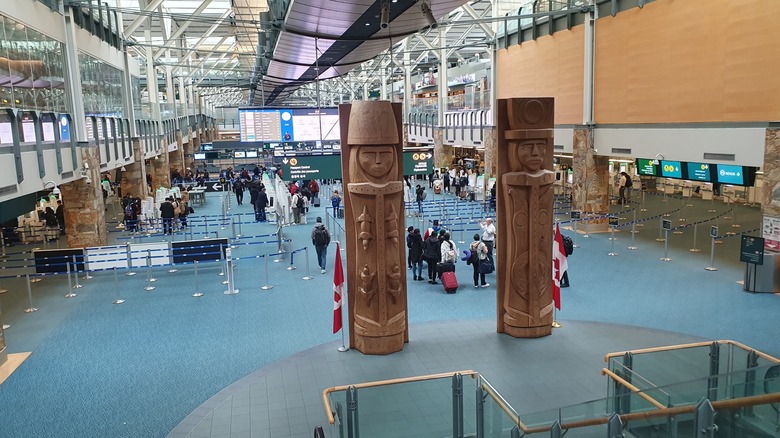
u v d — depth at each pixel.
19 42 13.40
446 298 13.61
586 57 20.44
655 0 17.05
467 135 30.75
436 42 39.50
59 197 25.77
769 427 5.88
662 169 18.33
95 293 14.69
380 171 9.91
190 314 12.84
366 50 22.53
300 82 37.38
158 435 7.75
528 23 24.39
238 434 7.68
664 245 18.42
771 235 13.13
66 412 8.41
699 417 5.64
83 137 17.45
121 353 10.63
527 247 10.62
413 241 15.20
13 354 10.68
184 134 44.97
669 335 10.56
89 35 19.52
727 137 14.71
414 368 9.59
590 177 20.73
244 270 16.78
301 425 7.88
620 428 5.70
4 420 8.21
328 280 15.52
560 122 22.55
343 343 10.44
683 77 16.14
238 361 10.19
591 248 18.30
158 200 26.83
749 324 11.12
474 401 6.72
